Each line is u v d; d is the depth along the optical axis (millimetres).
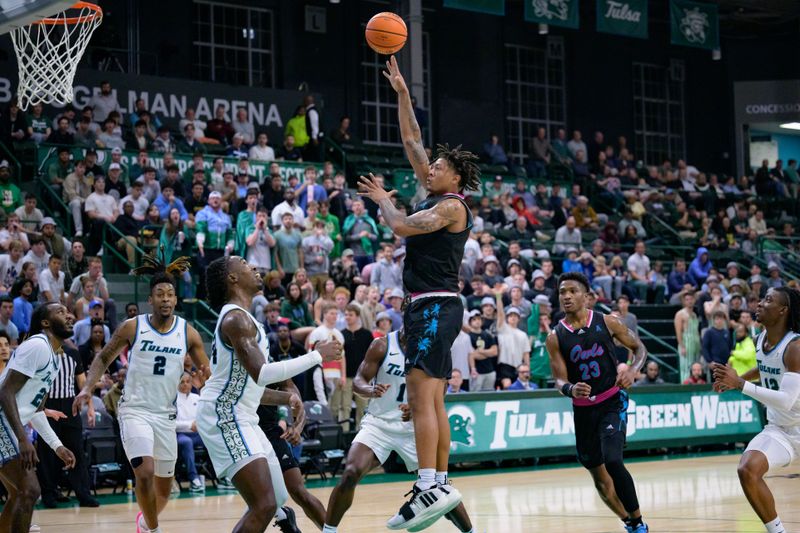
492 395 13234
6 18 8914
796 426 6586
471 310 15344
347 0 23859
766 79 28516
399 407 6652
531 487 11148
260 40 22875
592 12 27141
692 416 15055
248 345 5695
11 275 13633
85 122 17547
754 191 26891
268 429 7023
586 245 20234
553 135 26641
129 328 6930
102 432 11484
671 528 7793
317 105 21578
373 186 5641
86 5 10703
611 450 7098
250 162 18266
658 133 28000
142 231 14992
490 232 19234
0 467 6754
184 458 11484
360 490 11219
